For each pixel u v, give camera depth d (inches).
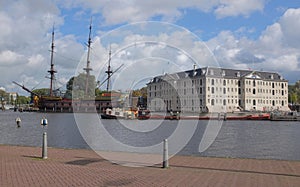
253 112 3427.7
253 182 347.3
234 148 1024.9
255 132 1771.7
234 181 351.6
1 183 328.5
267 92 4790.8
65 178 356.5
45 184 326.0
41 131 1685.5
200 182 344.5
